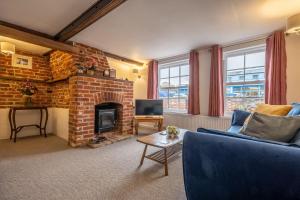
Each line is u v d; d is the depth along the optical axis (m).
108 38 3.30
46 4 2.12
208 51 3.89
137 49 4.01
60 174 2.02
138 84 5.42
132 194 1.65
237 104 3.63
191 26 2.77
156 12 2.33
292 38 2.85
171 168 2.28
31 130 3.95
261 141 0.96
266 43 3.07
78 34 3.09
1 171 2.07
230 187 0.97
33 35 2.83
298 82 2.81
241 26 2.76
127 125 4.20
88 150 2.93
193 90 4.06
